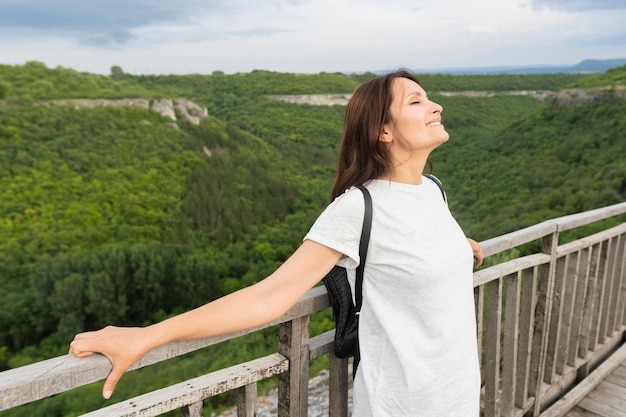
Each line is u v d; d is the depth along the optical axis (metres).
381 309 0.97
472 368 1.03
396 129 1.00
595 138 51.94
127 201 56.25
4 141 58.84
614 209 2.33
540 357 2.08
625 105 56.00
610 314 2.72
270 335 19.88
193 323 0.84
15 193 52.72
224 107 126.06
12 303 39.44
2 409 0.71
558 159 51.62
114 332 0.81
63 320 37.94
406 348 0.95
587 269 2.29
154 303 43.16
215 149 75.62
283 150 89.25
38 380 0.74
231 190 65.00
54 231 48.31
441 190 1.15
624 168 35.88
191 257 44.88
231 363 18.45
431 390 0.96
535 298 2.00
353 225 0.95
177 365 19.08
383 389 0.98
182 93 133.00
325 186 75.75
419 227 0.97
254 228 57.88
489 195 49.03
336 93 131.38
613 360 2.61
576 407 2.33
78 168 59.44
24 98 67.50
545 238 1.98
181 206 58.91
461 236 1.06
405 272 0.95
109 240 49.97
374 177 1.01
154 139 69.88
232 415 8.36
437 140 1.00
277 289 0.91
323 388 6.25
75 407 16.39
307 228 58.94
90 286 39.75
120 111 72.62
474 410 1.03
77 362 0.78
